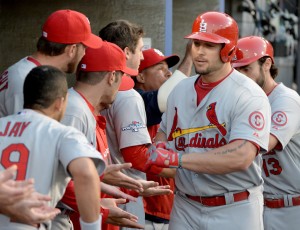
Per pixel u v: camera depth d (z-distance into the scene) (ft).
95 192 25.30
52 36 31.58
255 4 98.07
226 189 33.14
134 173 37.14
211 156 31.63
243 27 96.48
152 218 42.27
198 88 33.47
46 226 26.86
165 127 35.50
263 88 39.70
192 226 34.06
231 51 32.50
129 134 35.63
